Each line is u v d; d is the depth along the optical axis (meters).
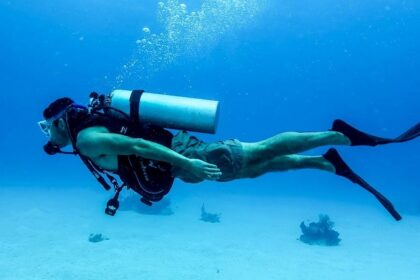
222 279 7.20
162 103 3.36
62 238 9.66
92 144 3.04
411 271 8.45
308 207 17.92
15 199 15.53
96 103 3.40
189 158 3.33
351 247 10.48
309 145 3.31
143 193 3.36
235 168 3.36
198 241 10.01
